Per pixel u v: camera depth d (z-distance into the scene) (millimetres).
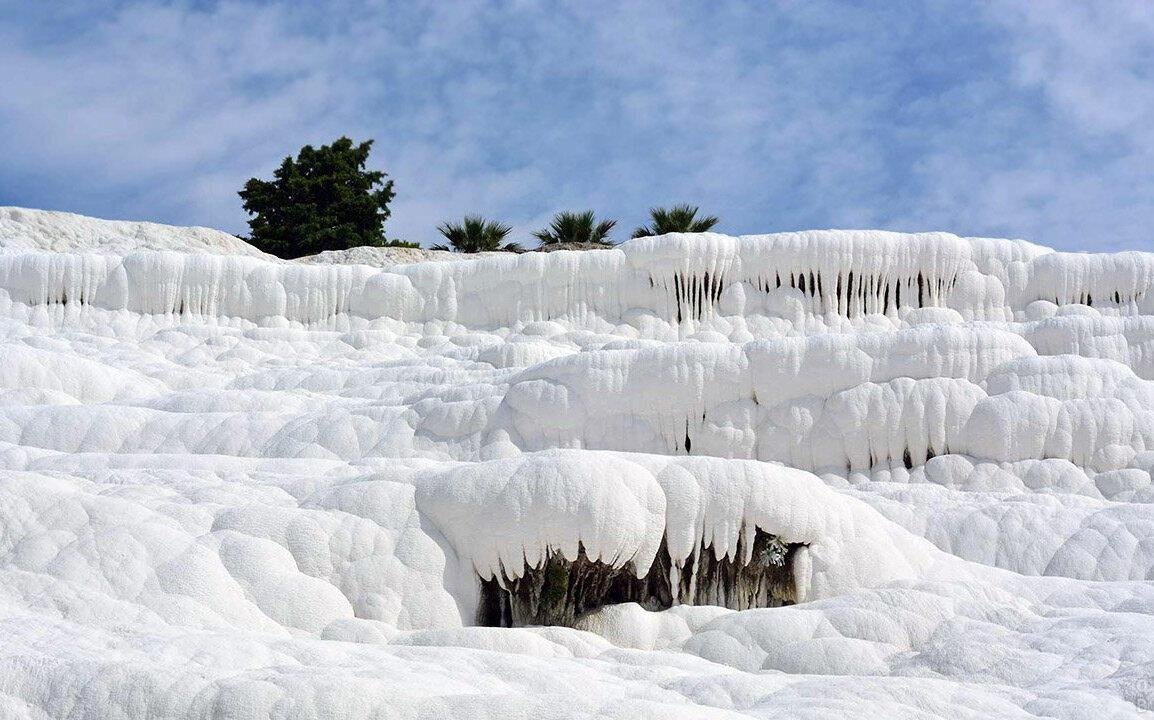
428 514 10398
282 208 43406
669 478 10625
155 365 20438
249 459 12594
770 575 10812
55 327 22938
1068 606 10219
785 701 7148
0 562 8875
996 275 23281
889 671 8602
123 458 12688
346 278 24203
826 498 11094
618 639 9719
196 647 7312
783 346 16531
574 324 23500
